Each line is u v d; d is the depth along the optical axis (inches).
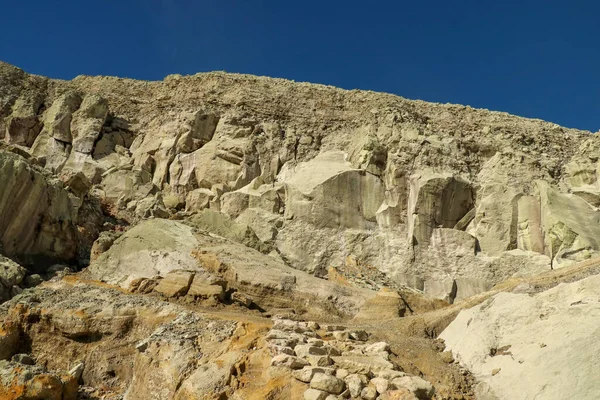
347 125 1321.4
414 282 1025.5
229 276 758.5
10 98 1360.7
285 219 1101.1
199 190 1191.6
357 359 440.1
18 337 612.1
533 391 379.2
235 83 1398.9
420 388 394.6
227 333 515.8
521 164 1219.9
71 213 911.0
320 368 404.8
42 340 610.9
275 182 1198.9
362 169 1162.0
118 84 1491.1
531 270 1024.9
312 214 1094.4
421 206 1097.4
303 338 471.8
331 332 534.3
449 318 589.6
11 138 1285.7
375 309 729.0
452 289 1016.9
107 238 890.1
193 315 574.6
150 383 479.2
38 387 493.4
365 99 1380.4
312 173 1171.3
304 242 1065.5
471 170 1222.3
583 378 358.6
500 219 1123.3
